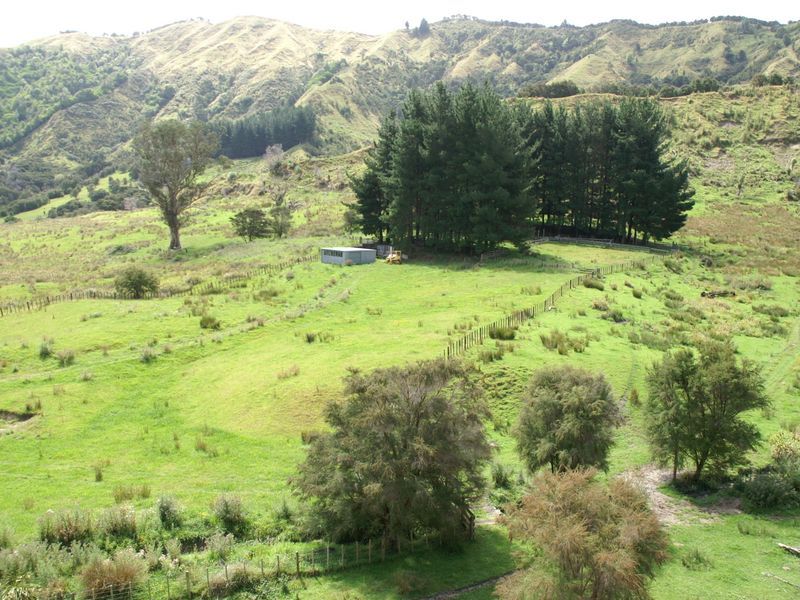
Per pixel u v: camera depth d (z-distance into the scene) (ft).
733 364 103.09
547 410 95.55
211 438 112.68
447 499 78.89
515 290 207.51
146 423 121.08
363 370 136.67
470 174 257.96
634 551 56.90
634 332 167.63
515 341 154.71
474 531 85.61
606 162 308.19
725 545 82.53
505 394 129.80
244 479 97.55
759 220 354.95
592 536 56.24
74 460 103.96
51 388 133.39
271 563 75.15
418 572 75.56
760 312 203.10
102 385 136.36
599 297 200.34
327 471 80.12
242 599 69.21
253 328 175.11
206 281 247.50
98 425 119.03
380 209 303.48
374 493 75.05
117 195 626.23
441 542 82.02
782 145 459.73
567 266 243.60
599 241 308.19
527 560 64.69
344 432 81.82
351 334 168.96
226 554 77.10
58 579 68.13
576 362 143.13
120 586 67.15
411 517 76.43
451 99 276.21
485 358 140.15
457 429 80.79
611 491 63.67
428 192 272.10
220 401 130.41
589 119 307.78
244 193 532.32
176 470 100.37
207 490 93.40
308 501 86.99
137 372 144.66
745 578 73.20
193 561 74.95
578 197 314.55
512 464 106.83
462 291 211.41
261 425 118.83
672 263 258.57
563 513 59.36
